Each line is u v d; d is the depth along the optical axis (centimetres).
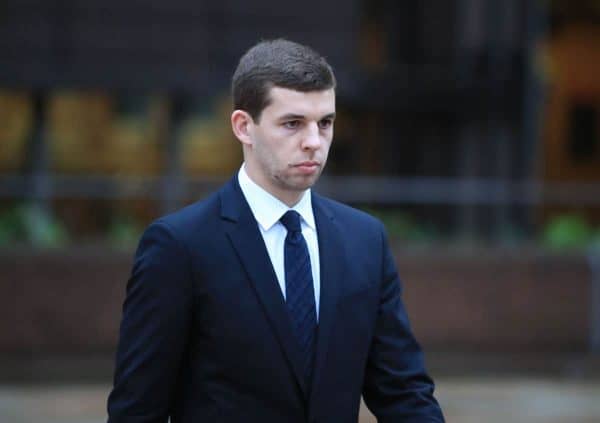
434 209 3064
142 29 2775
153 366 655
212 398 654
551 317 2683
